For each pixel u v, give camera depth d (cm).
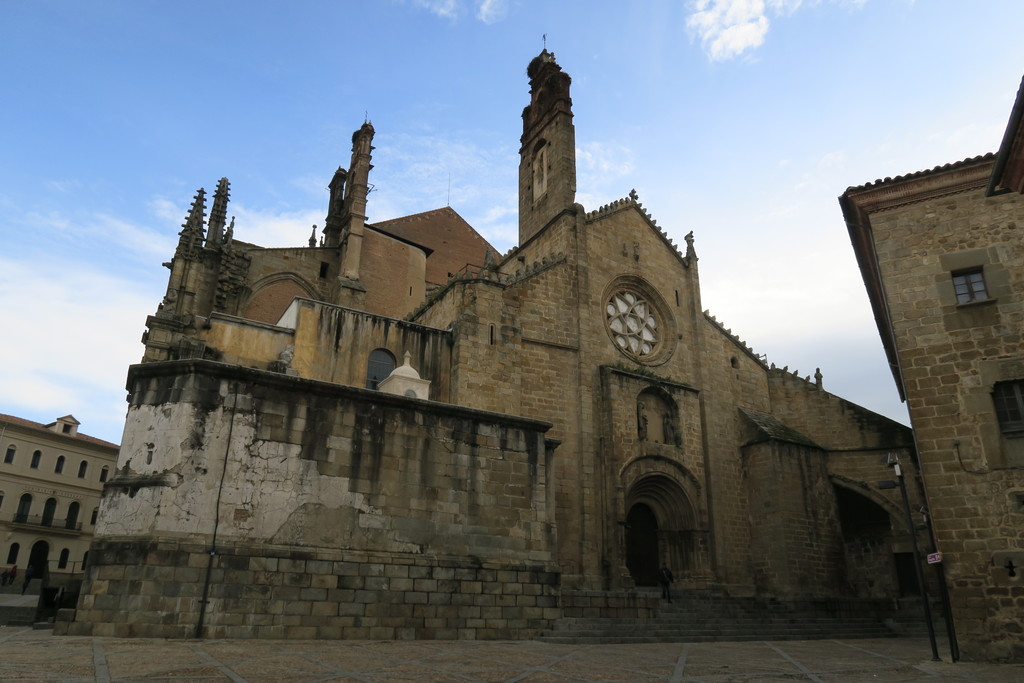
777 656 1777
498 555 2045
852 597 3438
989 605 1702
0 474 6262
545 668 1329
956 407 1875
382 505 1905
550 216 4034
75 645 1353
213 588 1627
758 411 3988
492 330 3066
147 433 1728
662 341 3859
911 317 2000
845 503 3816
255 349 2759
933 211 2069
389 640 1759
